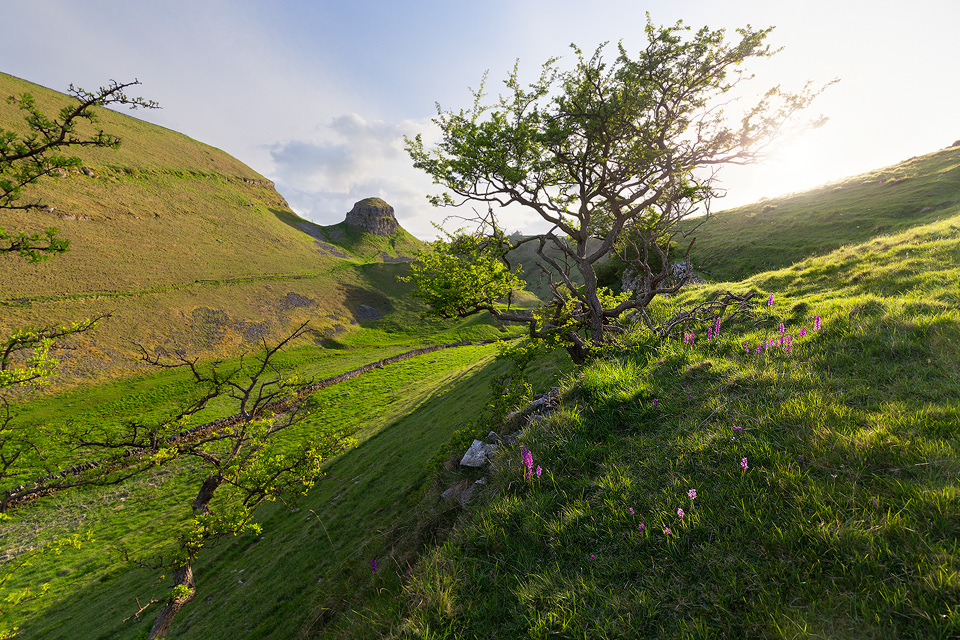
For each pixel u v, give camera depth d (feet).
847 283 42.70
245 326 310.24
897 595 9.81
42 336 35.47
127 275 328.70
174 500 96.12
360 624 17.57
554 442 22.21
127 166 549.54
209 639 39.11
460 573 16.57
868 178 213.05
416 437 73.77
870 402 17.52
